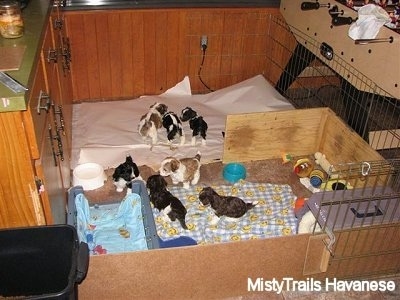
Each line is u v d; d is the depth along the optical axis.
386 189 1.87
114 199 2.27
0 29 1.54
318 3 2.51
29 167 1.35
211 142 2.77
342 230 1.72
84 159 2.53
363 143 2.29
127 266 1.58
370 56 2.17
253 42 3.22
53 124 1.76
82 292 1.63
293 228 2.11
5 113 1.24
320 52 2.61
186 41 3.09
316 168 2.60
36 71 1.44
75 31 2.86
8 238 1.36
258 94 3.16
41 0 1.96
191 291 1.74
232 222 2.11
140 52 3.04
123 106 3.06
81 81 3.04
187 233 2.04
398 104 2.65
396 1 2.49
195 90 3.32
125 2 2.87
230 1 3.04
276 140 2.57
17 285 1.46
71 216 1.94
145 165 2.53
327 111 2.54
